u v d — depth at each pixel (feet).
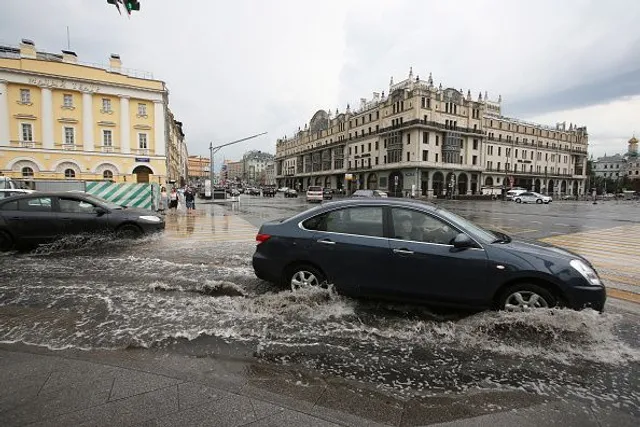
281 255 15.07
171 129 215.10
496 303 12.66
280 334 11.90
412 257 13.16
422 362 10.28
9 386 8.47
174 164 244.83
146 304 14.60
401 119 192.54
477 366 10.11
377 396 8.62
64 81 126.82
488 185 224.12
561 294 11.93
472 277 12.51
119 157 135.74
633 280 19.58
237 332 12.00
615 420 7.84
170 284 17.53
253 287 17.12
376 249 13.66
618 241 33.73
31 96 124.47
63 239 26.61
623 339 11.92
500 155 231.50
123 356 10.21
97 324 12.51
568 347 11.21
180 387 8.68
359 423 7.56
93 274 19.38
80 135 130.93
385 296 13.71
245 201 125.70
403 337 11.76
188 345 11.02
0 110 120.47
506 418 7.87
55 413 7.55
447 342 11.47
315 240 14.65
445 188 195.21
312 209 15.65
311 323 12.78
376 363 10.18
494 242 13.23
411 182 185.68
